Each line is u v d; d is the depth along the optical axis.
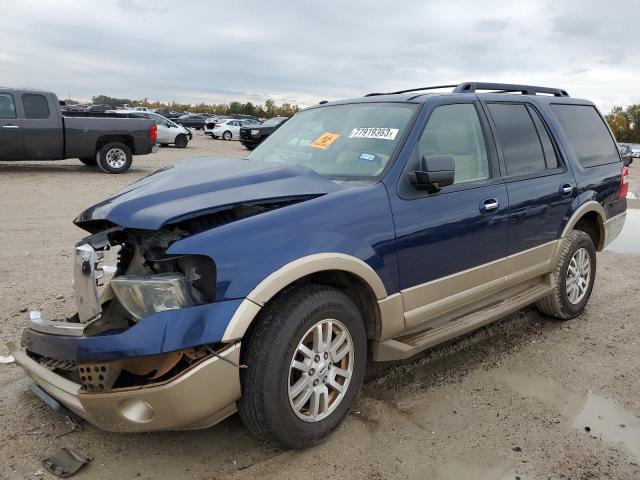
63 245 7.27
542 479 2.84
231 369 2.65
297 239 2.87
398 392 3.71
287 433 2.86
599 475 2.88
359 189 3.27
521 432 3.26
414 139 3.59
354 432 3.22
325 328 3.00
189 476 2.80
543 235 4.53
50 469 2.81
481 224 3.85
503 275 4.15
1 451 2.95
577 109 5.38
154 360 2.62
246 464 2.91
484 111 4.24
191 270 2.70
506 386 3.84
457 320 3.91
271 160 4.06
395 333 3.40
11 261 6.45
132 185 3.49
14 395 3.53
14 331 4.43
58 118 13.78
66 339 2.72
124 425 2.63
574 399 3.68
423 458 2.99
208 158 3.92
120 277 2.75
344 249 3.02
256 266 2.71
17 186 11.87
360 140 3.79
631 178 22.55
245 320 2.64
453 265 3.70
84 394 2.60
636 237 9.34
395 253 3.30
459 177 3.87
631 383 3.92
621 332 4.90
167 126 26.27
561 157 4.82
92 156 14.62
